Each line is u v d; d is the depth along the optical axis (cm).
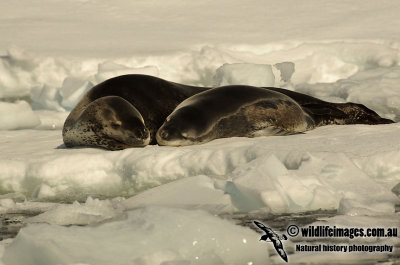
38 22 4544
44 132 3086
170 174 2170
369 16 4500
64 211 1720
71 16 4694
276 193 1677
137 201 1817
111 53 3909
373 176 2003
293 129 2777
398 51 3903
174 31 4375
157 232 1274
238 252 1280
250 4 4847
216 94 2723
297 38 4138
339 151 2123
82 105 2764
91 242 1230
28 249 1202
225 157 2152
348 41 4062
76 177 2258
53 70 3772
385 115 3350
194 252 1253
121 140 2595
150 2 4925
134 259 1189
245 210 1730
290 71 3831
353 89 3519
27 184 2284
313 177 1789
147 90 2805
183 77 3797
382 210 1641
